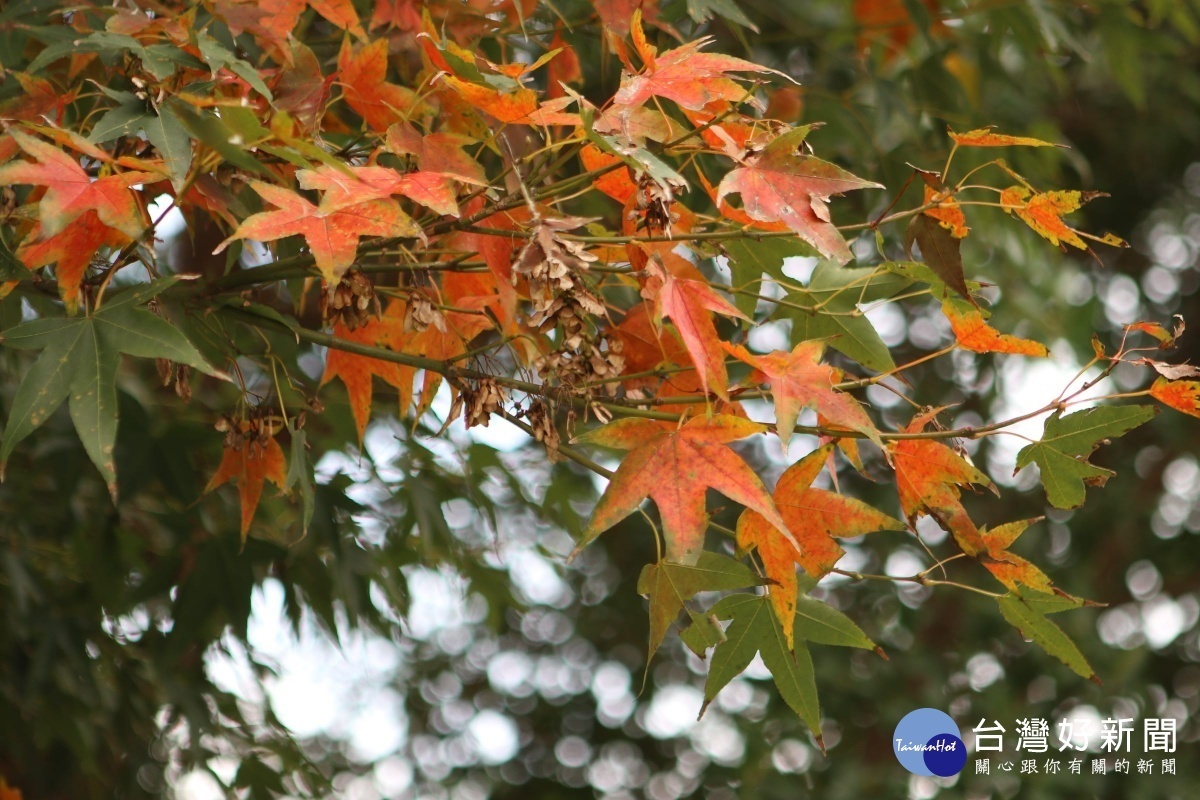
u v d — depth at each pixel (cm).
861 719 481
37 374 250
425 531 292
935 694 473
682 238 254
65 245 252
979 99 341
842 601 514
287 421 262
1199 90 481
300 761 312
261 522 292
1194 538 542
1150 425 546
